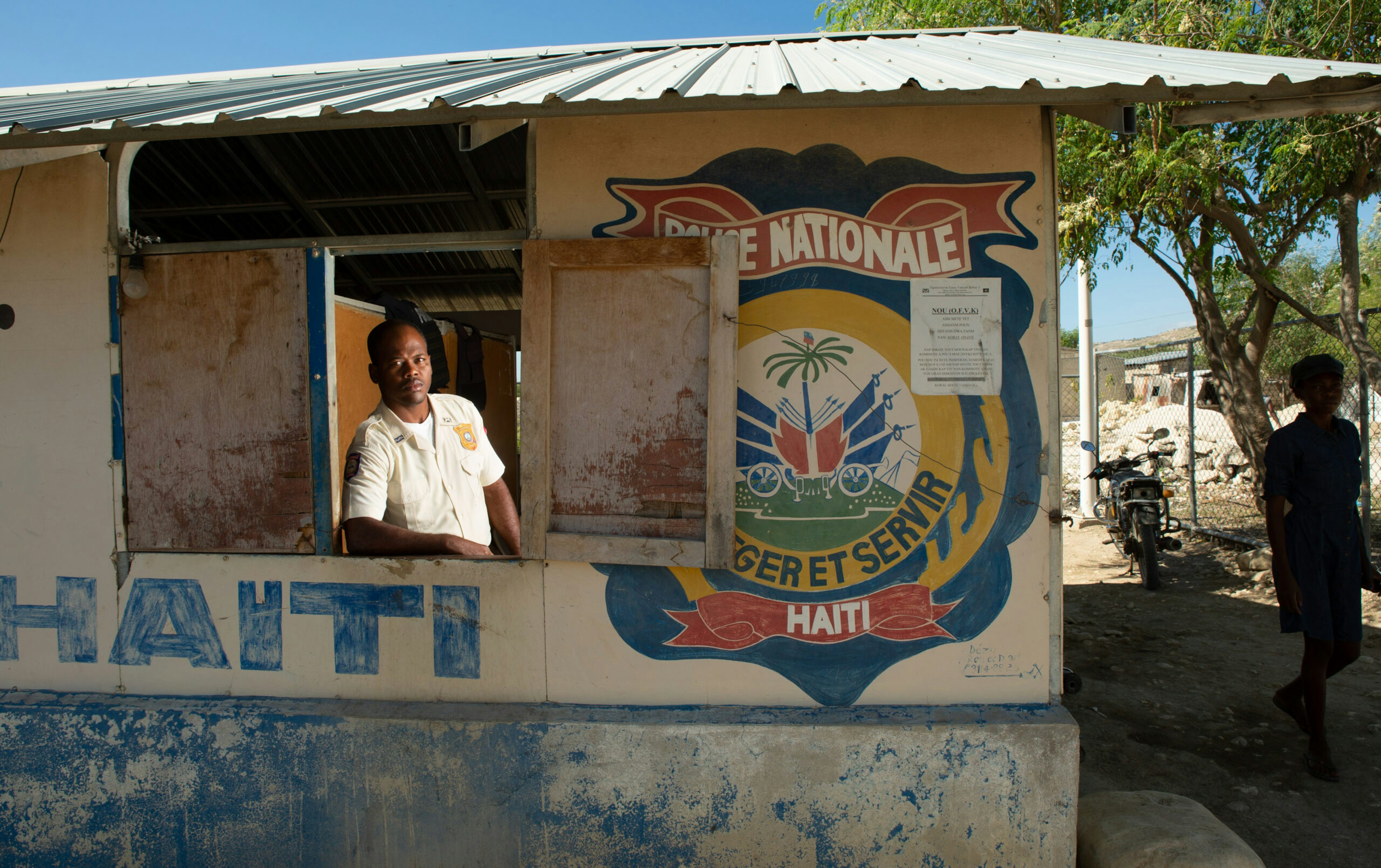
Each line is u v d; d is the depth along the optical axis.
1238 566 6.20
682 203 2.55
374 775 2.59
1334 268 12.63
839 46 3.40
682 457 2.50
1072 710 3.95
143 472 2.73
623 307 2.50
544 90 2.30
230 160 3.73
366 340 3.56
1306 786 3.21
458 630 2.63
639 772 2.51
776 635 2.56
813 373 2.53
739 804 2.50
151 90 3.47
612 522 2.52
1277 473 3.30
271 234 4.39
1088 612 5.51
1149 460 8.04
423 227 4.30
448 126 3.50
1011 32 3.70
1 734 2.70
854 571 2.54
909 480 2.52
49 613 2.79
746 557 2.55
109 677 2.77
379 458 2.83
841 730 2.46
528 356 2.51
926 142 2.49
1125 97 2.11
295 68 3.95
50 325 2.75
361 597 2.66
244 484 2.69
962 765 2.44
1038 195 2.47
